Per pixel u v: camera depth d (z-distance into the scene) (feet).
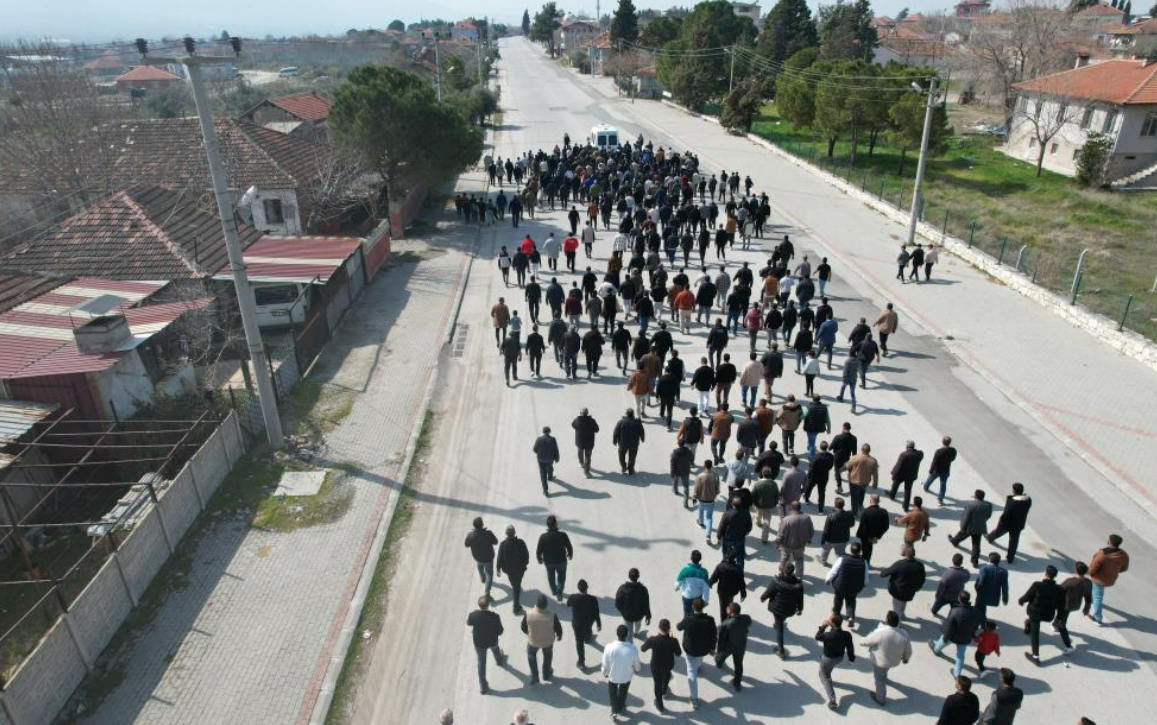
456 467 47.37
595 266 85.97
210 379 57.67
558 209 114.42
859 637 33.24
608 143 156.46
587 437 44.32
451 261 90.53
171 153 98.89
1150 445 49.01
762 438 44.09
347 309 73.61
